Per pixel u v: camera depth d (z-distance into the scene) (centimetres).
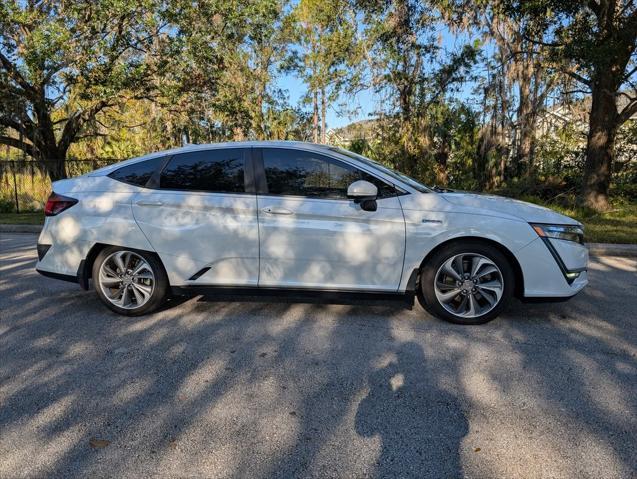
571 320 450
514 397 306
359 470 236
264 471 236
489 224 417
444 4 1614
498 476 231
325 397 308
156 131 2352
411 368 348
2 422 284
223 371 346
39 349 391
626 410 290
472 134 1742
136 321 457
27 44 1479
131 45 1595
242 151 456
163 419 284
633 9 1147
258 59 2355
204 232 446
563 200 1423
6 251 884
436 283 432
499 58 1650
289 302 507
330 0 2109
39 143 1920
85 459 247
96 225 464
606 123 1288
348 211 429
